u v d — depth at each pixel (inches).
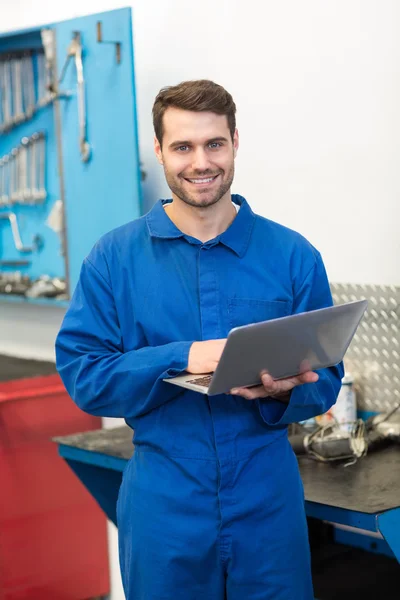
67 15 134.2
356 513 73.1
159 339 73.0
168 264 73.7
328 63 100.8
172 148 69.2
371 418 95.7
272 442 73.2
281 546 72.2
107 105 117.2
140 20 122.0
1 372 133.8
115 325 74.7
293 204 107.0
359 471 83.9
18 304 150.6
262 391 69.1
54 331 143.6
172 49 118.3
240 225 73.9
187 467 71.2
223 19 111.3
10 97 142.0
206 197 69.8
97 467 103.4
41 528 127.7
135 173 114.7
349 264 102.0
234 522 71.0
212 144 68.9
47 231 140.1
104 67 116.6
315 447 87.4
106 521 132.7
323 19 100.6
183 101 67.7
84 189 123.3
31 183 140.7
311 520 109.4
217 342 68.7
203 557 70.9
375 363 100.2
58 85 124.5
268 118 108.2
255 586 71.9
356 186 100.1
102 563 132.9
